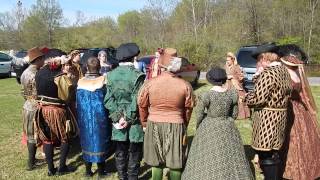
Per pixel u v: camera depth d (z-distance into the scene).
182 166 5.00
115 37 53.12
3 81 21.48
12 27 58.31
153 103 4.94
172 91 4.85
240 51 13.23
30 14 54.12
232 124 5.02
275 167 5.08
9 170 6.32
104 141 5.68
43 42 53.41
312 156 5.14
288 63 5.23
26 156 7.05
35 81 5.79
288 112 5.16
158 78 4.95
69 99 5.80
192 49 32.03
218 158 4.84
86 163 5.88
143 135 5.32
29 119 6.13
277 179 5.14
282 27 39.53
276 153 5.12
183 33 39.88
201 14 44.69
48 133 5.86
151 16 45.41
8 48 57.59
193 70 17.88
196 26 40.69
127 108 5.28
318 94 15.05
